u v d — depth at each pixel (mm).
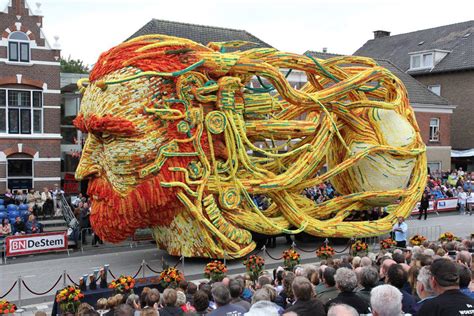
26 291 15672
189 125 16797
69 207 23484
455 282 5500
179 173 16734
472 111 42781
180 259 17750
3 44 25016
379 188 20625
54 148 26391
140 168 16578
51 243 20453
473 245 12789
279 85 17922
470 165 44594
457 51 44844
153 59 16562
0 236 21031
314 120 20094
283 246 21891
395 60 49406
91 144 17500
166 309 7535
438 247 12703
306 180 19109
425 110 39000
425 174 21734
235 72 17609
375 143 20422
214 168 17297
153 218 17391
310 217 19344
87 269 18188
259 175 18109
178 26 29375
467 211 32844
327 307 6770
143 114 16328
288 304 8203
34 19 25797
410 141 20875
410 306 7035
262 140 20016
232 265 18156
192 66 16500
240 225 17906
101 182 17391
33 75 25750
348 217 22500
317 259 19703
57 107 26453
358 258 10602
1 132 25297
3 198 24422
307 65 19172
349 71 21125
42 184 26125
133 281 12625
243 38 31328
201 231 17266
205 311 7281
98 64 16891
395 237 19984
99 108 16453
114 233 17328
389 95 21703
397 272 7336
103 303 9742
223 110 17312
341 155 20984
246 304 7688
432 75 45531
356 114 21281
